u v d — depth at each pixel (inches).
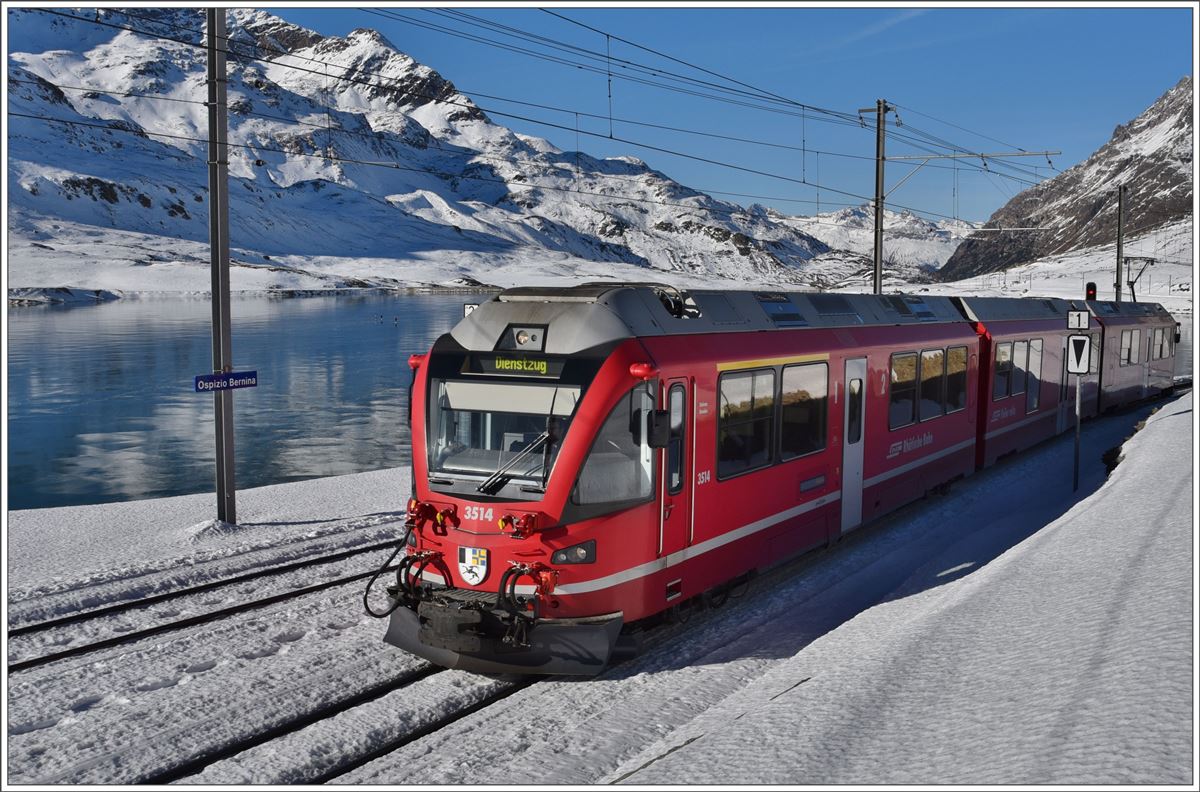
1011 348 764.6
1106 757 203.2
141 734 311.0
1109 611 308.8
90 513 670.5
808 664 335.9
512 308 394.9
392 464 1180.5
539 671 352.5
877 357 563.2
